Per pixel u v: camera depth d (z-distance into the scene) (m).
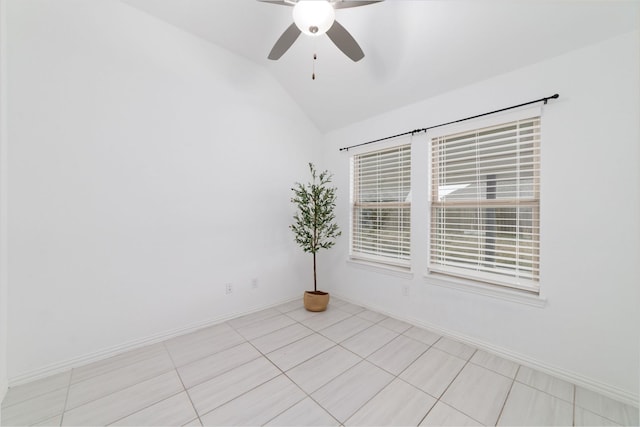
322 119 3.63
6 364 1.80
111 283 2.23
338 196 3.66
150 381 1.91
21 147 1.85
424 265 2.73
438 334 2.61
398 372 2.01
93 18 2.12
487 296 2.29
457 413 1.61
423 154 2.71
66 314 2.03
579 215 1.85
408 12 2.09
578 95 1.83
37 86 1.90
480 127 2.30
